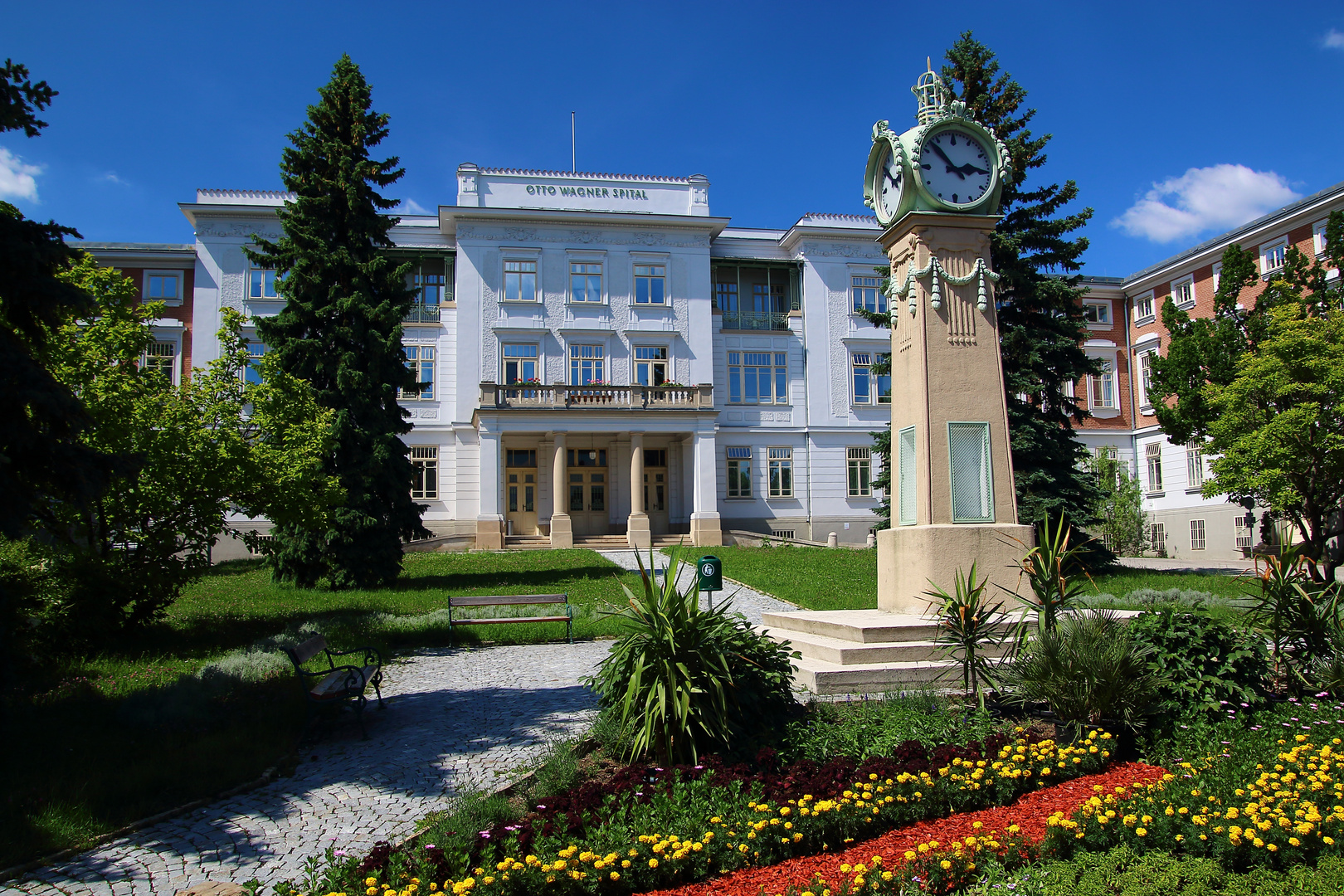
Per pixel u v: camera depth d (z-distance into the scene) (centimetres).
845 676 859
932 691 798
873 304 3931
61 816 556
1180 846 457
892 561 1104
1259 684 711
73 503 744
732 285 4022
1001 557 1028
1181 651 697
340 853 516
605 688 675
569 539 3294
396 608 1667
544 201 3691
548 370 3575
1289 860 436
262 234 3438
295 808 609
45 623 1062
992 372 1085
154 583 1208
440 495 3497
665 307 3681
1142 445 3812
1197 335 2122
